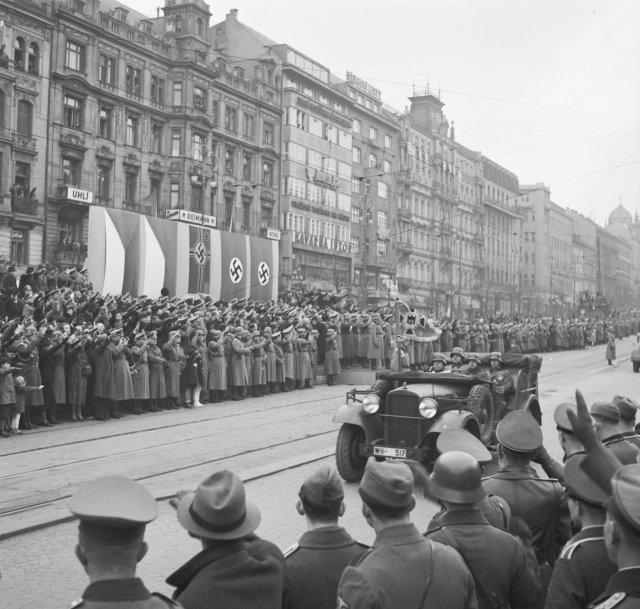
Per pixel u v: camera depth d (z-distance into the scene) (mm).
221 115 56406
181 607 3053
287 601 3873
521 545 4121
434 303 86500
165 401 21391
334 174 71688
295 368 26891
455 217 97500
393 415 12164
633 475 2791
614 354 39125
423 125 92875
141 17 57844
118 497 2926
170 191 51938
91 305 23438
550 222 130750
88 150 45469
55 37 43188
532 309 113938
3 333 17094
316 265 67688
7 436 15938
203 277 37750
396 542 3590
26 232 41562
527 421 5199
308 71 70312
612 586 2793
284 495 10984
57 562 8016
